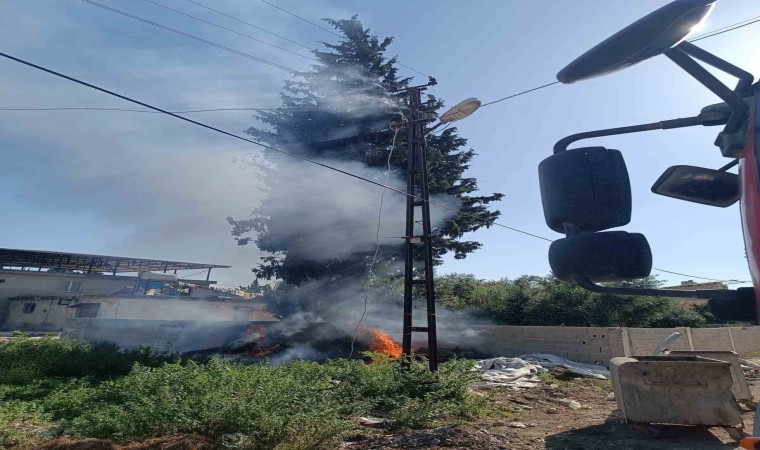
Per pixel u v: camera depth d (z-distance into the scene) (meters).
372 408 8.16
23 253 38.69
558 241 1.84
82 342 16.97
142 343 20.20
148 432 5.85
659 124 1.92
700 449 6.16
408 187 11.74
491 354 16.75
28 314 39.25
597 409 9.00
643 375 6.73
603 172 1.80
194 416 5.83
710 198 2.23
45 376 11.52
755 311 1.64
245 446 5.32
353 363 10.27
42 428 6.75
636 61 1.65
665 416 6.51
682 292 1.77
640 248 1.73
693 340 15.66
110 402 7.81
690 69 1.64
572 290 19.58
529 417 8.30
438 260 20.64
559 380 12.23
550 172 1.88
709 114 1.83
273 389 6.63
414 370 9.17
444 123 11.51
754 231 1.61
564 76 1.78
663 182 2.22
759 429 1.72
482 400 8.66
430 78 12.40
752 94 1.65
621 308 19.03
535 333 15.75
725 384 6.47
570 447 6.27
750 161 1.62
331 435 5.92
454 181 21.16
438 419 7.88
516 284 20.91
